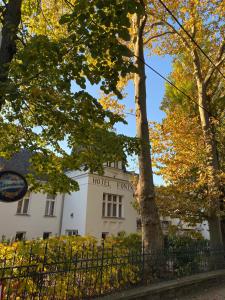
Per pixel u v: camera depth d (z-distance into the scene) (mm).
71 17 4867
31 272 4977
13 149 7020
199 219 13438
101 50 5219
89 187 20344
